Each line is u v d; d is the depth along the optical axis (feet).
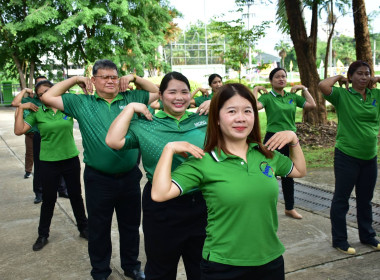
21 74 77.46
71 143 12.90
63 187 18.49
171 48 99.55
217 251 6.03
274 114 15.16
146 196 8.13
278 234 13.30
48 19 66.23
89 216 10.25
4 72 86.07
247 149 6.34
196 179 6.06
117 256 12.32
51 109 12.58
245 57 36.32
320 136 29.76
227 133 6.04
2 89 85.05
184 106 8.18
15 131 13.12
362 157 11.55
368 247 12.07
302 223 14.26
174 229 7.84
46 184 12.74
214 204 5.98
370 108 11.35
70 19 64.85
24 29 66.69
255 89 15.38
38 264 11.82
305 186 18.97
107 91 10.09
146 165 8.25
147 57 76.89
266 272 6.05
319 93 31.99
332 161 23.57
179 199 7.78
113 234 14.03
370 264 11.00
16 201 18.30
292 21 31.55
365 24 30.76
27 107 12.94
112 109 10.21
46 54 76.89
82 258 12.16
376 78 11.61
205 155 6.15
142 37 76.28
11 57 78.33
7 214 16.52
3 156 29.30
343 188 11.76
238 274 5.96
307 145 28.27
